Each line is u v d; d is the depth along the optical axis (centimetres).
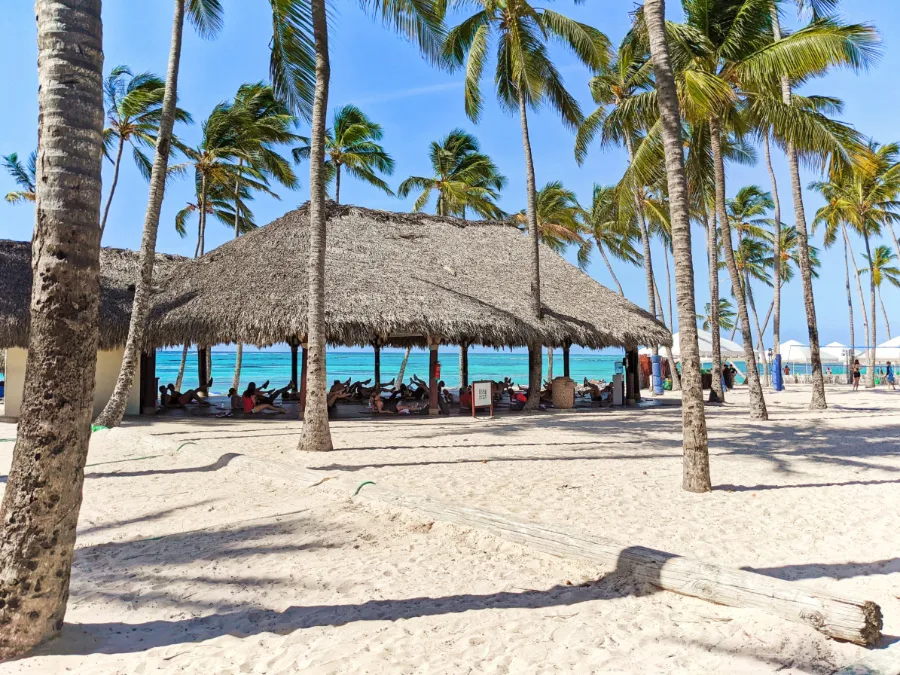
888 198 3117
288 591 401
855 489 695
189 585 412
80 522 566
